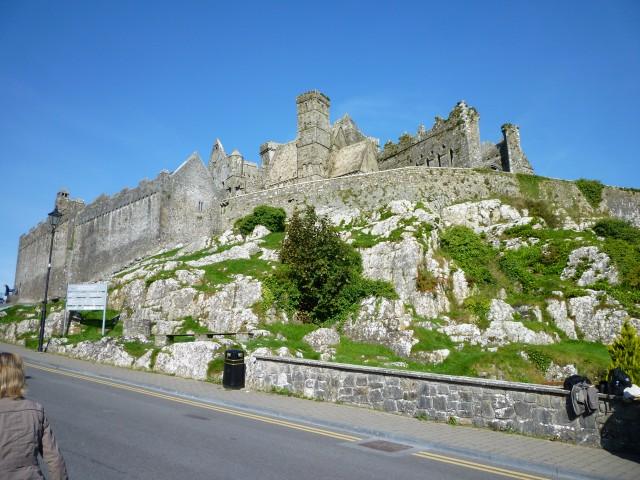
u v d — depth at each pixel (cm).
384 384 1553
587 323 3042
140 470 902
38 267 7806
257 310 3150
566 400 1223
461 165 5528
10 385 536
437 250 3534
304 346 2558
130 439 1116
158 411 1452
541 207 4678
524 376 2405
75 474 868
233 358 1905
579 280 3428
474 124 5641
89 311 3728
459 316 3075
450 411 1398
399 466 1014
